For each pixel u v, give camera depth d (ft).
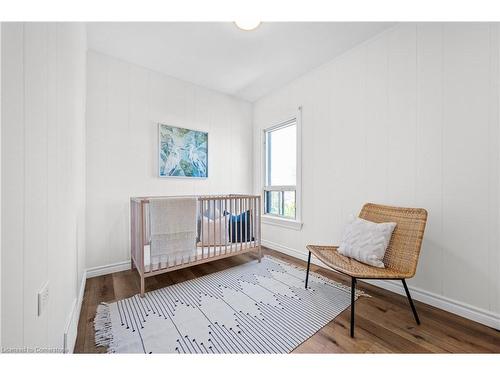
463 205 4.91
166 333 4.29
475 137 4.74
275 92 10.33
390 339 4.10
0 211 1.76
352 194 7.18
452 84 5.07
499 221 4.46
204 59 7.75
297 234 9.14
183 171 9.23
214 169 10.32
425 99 5.50
